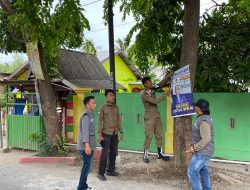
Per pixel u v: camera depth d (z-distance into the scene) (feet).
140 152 20.86
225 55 19.53
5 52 24.30
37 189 14.43
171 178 15.64
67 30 17.02
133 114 21.35
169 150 20.18
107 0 19.56
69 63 35.27
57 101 24.49
